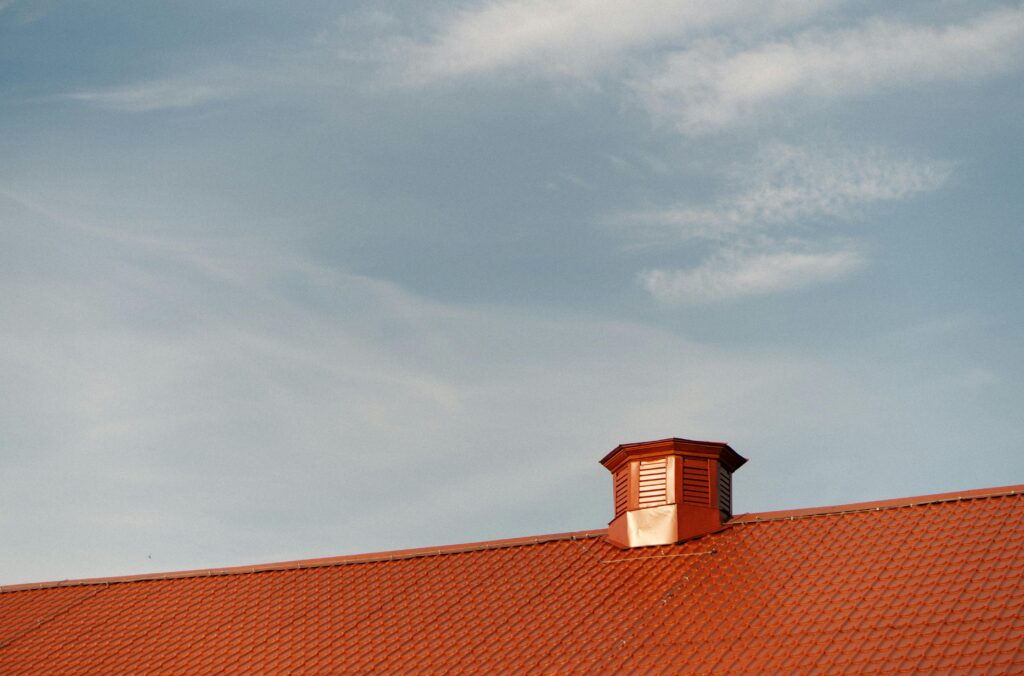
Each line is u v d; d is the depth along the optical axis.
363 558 20.89
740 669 15.08
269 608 19.78
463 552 20.39
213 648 18.73
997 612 14.66
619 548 19.25
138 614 20.50
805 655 14.98
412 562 20.42
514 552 19.98
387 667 17.05
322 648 18.05
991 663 13.64
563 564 19.22
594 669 15.86
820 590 16.42
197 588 21.16
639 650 16.09
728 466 20.08
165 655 18.78
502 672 16.27
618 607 17.45
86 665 18.88
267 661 17.97
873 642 14.84
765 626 15.89
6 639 20.28
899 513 17.88
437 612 18.44
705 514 19.09
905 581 16.03
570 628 17.09
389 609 18.86
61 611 21.14
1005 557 15.88
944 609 15.09
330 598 19.75
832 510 18.53
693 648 15.82
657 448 19.67
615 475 20.34
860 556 17.05
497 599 18.44
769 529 18.61
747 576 17.42
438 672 16.62
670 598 17.33
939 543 16.75
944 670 13.84
